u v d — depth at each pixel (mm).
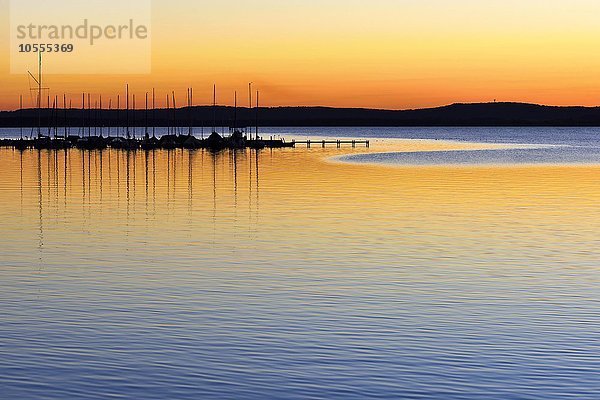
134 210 58125
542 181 86062
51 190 74500
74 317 26859
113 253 39500
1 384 20625
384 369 21734
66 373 21406
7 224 50438
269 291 30750
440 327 25625
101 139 171000
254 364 22125
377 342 24047
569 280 32812
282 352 23094
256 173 96875
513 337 24531
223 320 26469
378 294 30203
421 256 38438
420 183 82375
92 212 56969
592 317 26859
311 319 26578
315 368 21828
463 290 30938
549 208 59406
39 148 155875
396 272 34469
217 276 33656
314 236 44812
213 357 22672
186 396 19906
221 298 29594
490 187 77625
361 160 129125
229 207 59781
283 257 38156
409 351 23203
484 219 52531
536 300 29234
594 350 23281
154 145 165500
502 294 30203
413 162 124188
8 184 81062
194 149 167750
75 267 35844
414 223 50375
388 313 27359
